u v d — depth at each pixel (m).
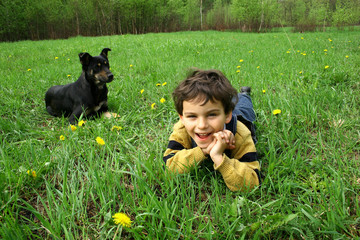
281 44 9.69
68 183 1.87
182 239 1.37
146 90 3.97
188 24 37.81
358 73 4.08
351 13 21.20
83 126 2.75
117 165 1.91
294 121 2.66
